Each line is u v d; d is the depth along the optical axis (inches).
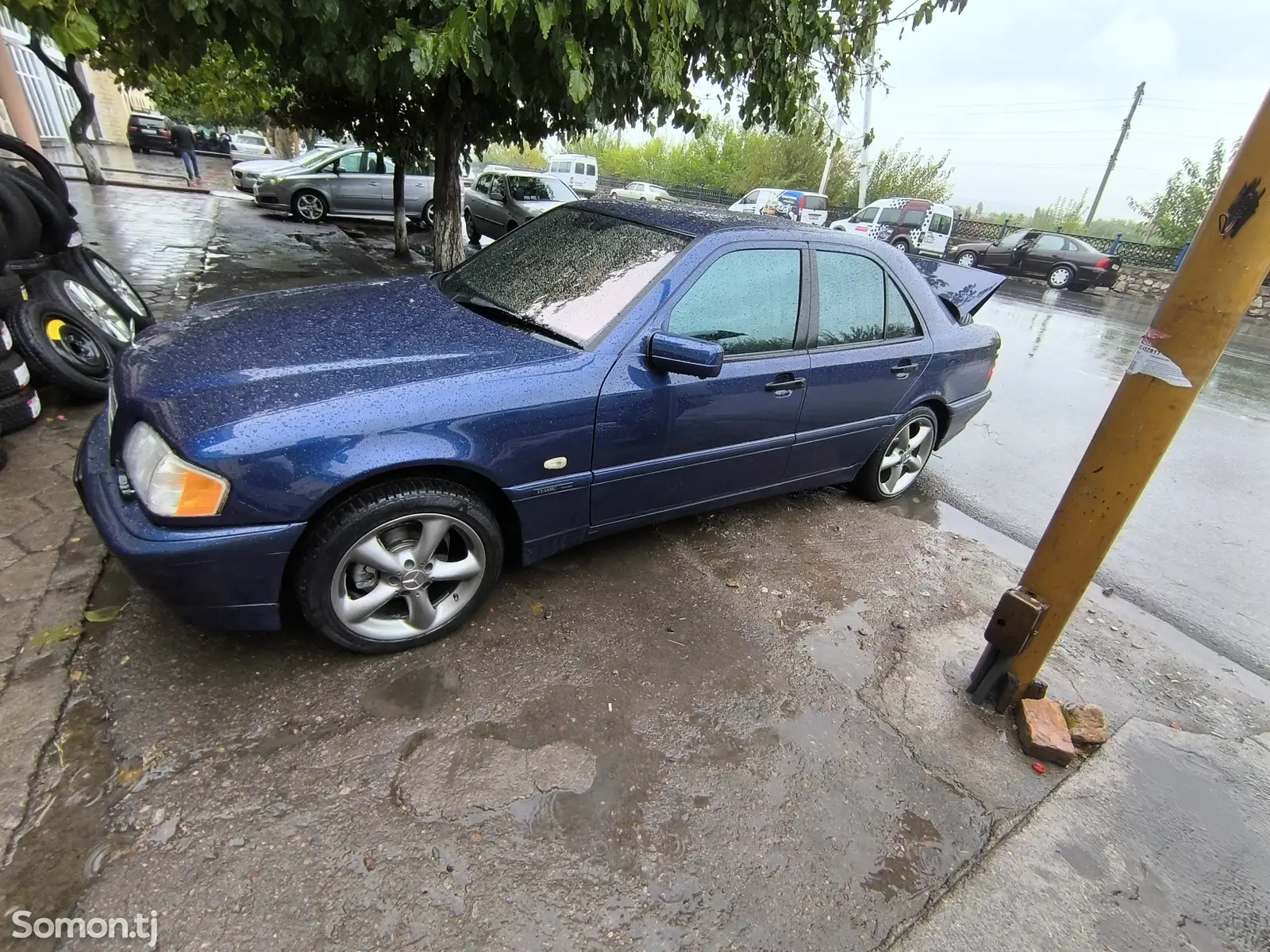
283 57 163.8
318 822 72.5
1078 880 78.8
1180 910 77.2
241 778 76.0
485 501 100.0
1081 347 416.5
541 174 562.3
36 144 345.7
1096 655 120.8
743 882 73.0
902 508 170.6
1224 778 96.6
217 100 614.5
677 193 1673.2
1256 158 72.4
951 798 87.3
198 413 79.4
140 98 1437.0
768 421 125.3
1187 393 82.0
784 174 1561.3
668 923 68.0
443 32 119.6
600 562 125.6
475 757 82.4
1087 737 98.0
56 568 103.8
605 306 107.8
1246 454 247.9
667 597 118.3
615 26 146.0
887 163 1528.1
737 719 94.1
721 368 103.9
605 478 106.7
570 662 99.7
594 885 70.3
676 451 113.9
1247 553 170.7
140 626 94.4
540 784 80.1
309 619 87.8
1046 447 230.5
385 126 312.3
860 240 138.3
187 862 67.1
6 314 147.2
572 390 97.7
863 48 194.5
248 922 63.0
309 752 80.0
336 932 63.1
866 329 139.3
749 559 134.7
